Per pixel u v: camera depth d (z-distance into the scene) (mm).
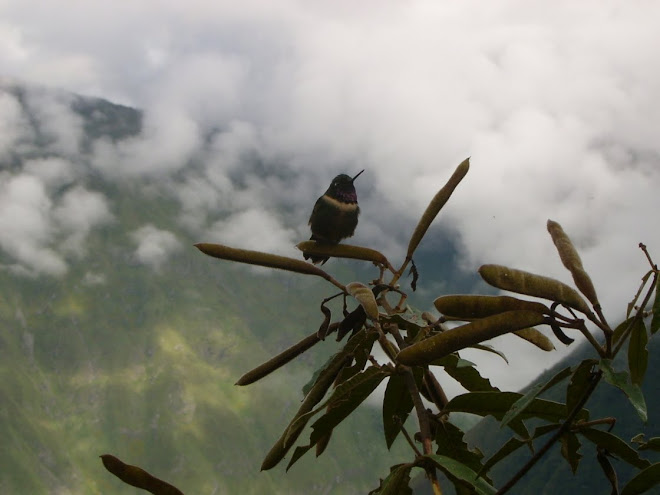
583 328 1891
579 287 1931
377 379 2363
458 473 2051
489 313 1900
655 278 1935
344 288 2533
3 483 119500
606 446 2168
